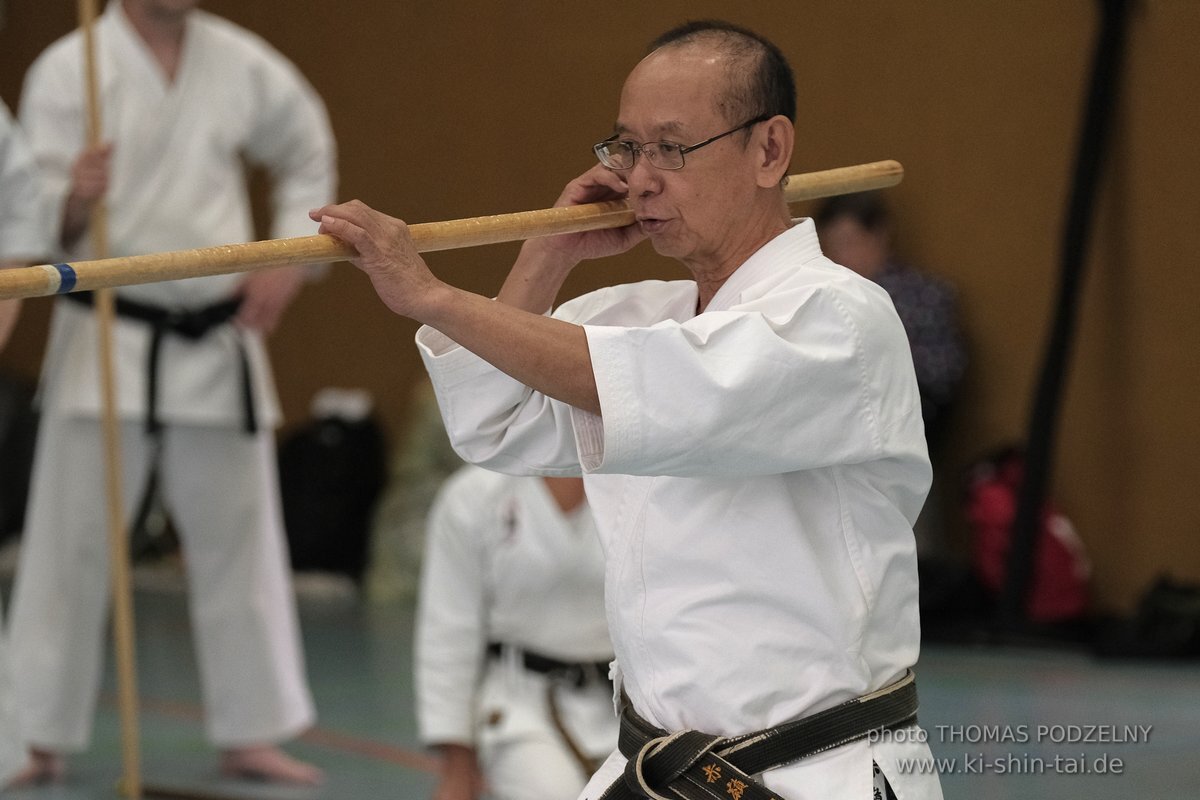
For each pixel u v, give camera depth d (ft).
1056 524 51.62
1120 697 40.88
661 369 14.47
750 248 16.46
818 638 15.31
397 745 38.78
